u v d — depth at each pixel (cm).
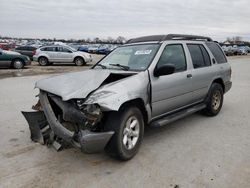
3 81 1173
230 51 5103
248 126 550
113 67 473
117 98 354
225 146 445
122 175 351
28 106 704
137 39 537
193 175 349
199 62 563
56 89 376
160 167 372
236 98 840
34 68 1812
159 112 455
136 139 401
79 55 2088
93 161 390
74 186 324
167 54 475
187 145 449
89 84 379
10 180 336
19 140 464
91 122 346
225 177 344
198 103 575
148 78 421
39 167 371
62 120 378
